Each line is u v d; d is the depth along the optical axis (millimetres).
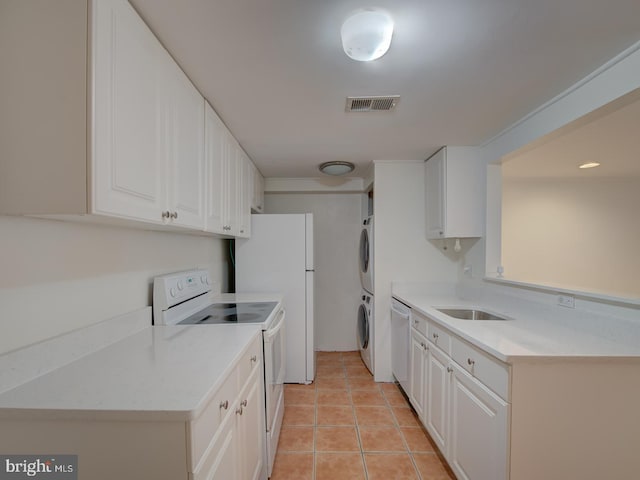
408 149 2535
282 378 2213
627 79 1249
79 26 791
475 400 1438
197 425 815
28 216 912
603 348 1284
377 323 2908
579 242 3889
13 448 796
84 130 791
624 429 1207
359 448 1949
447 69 1354
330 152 2596
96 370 1020
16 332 921
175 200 1261
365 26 1009
